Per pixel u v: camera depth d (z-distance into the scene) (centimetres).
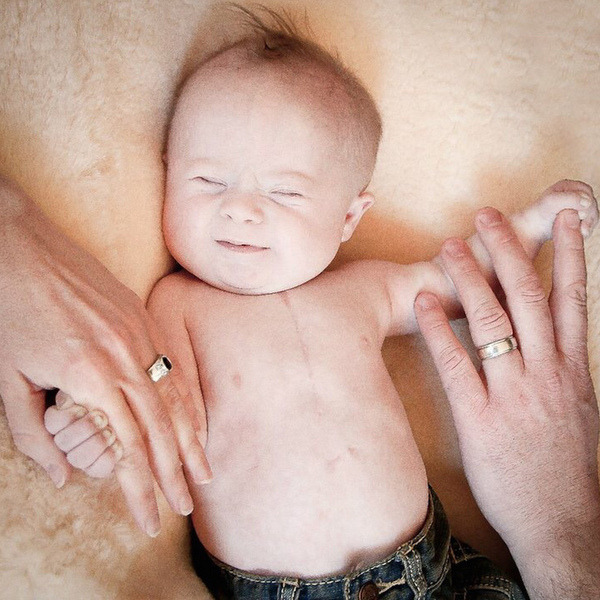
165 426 85
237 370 112
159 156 115
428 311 123
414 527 113
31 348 80
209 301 116
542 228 125
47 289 83
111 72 104
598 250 134
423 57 131
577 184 123
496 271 122
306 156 112
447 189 136
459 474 141
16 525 83
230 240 111
